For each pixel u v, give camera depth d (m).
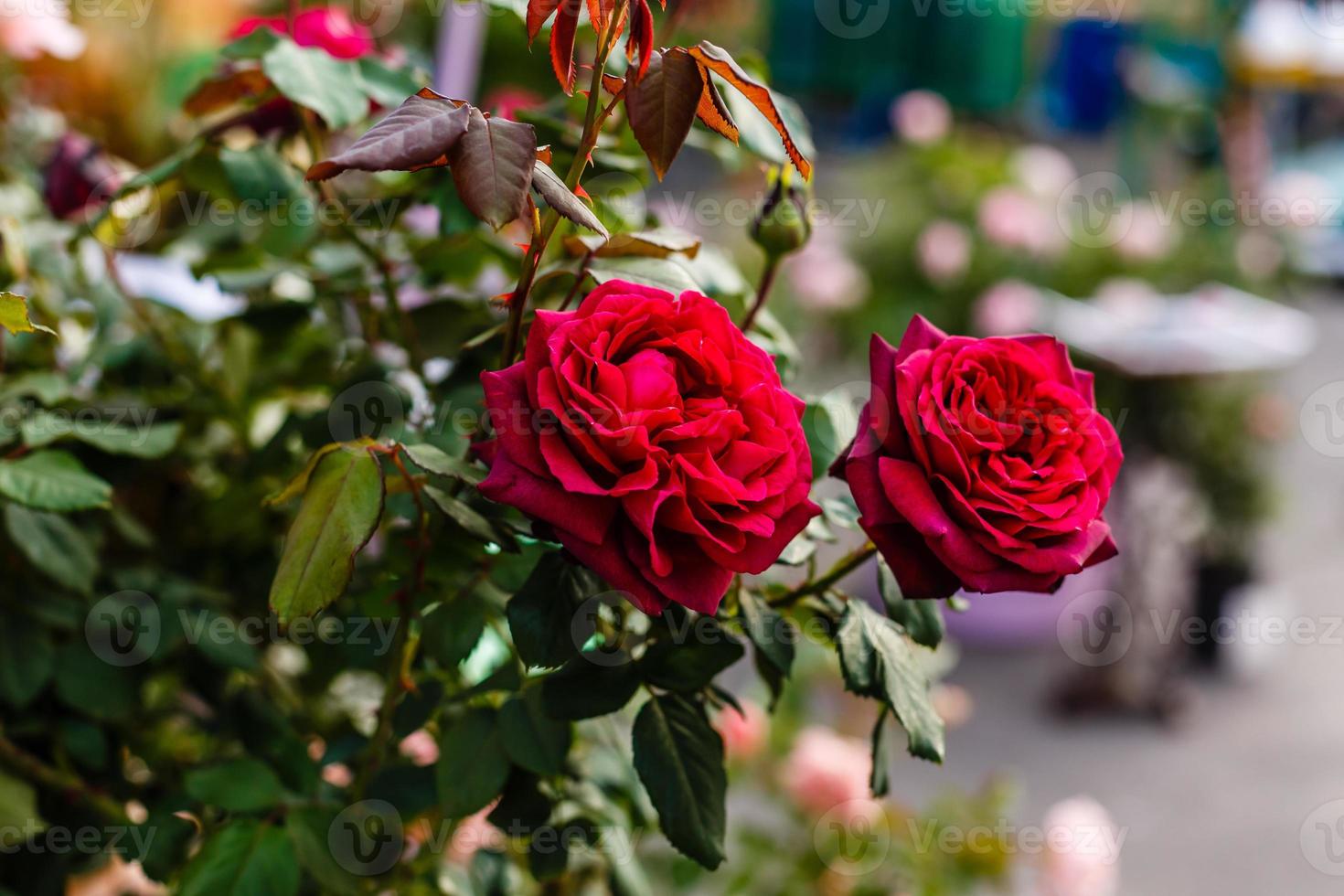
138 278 1.00
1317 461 4.09
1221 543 2.87
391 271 0.87
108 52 1.31
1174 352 2.45
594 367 0.69
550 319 0.70
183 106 0.86
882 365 0.72
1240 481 2.87
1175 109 4.77
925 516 0.70
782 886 1.13
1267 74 4.62
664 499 0.68
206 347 0.97
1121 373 2.45
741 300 0.85
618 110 0.87
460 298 0.88
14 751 0.85
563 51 0.71
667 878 1.02
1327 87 4.62
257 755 0.86
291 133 0.90
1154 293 3.32
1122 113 5.18
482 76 2.10
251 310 0.90
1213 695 2.75
